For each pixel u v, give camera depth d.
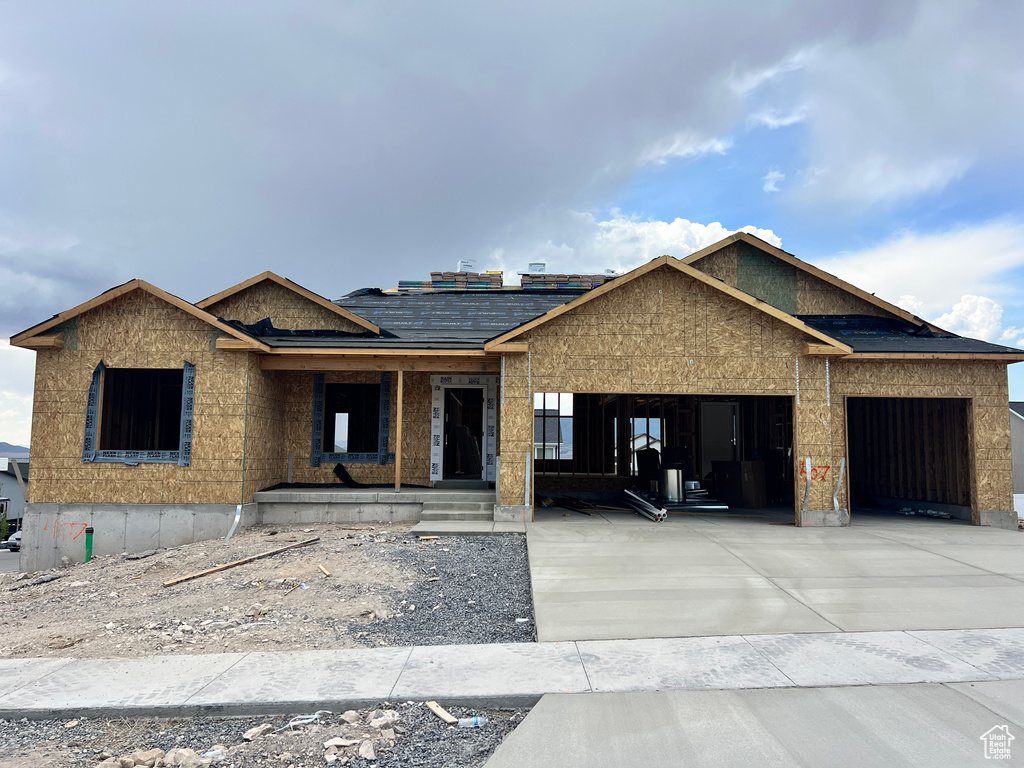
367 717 4.45
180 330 12.09
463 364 12.87
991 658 5.30
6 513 42.16
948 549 9.55
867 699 4.52
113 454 11.90
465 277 20.33
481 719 4.39
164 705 4.54
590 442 16.77
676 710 4.36
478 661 5.35
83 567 10.66
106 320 12.09
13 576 11.05
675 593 7.24
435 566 8.77
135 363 12.02
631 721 4.21
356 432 14.34
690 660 5.30
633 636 5.92
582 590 7.36
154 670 5.25
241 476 11.84
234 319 14.79
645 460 16.33
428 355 12.42
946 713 4.29
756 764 3.66
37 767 3.87
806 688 4.71
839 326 14.80
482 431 14.77
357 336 14.16
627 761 3.71
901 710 4.33
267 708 4.55
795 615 6.48
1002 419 12.18
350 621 6.67
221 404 11.98
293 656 5.55
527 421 11.98
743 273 15.49
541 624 6.25
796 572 8.15
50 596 8.49
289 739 4.16
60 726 4.44
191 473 11.85
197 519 11.75
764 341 12.02
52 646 6.13
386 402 14.23
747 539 10.26
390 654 5.57
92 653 5.88
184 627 6.52
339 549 9.81
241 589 7.90
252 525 12.20
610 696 4.60
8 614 7.77
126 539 11.76
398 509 12.60
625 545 9.73
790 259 15.29
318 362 12.79
